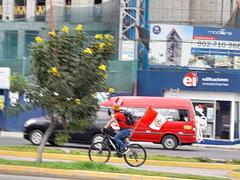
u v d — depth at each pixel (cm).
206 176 2628
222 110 5900
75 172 2431
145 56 6153
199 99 5925
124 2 6322
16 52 6694
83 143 3991
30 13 7850
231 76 5906
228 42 6200
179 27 6200
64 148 3900
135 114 4591
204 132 5847
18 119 5834
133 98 4631
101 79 2573
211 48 6188
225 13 8012
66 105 2519
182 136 4566
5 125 5850
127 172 2516
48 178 2391
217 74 5906
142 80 6025
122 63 6041
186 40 6194
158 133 4556
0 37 6762
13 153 3206
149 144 5191
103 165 2573
